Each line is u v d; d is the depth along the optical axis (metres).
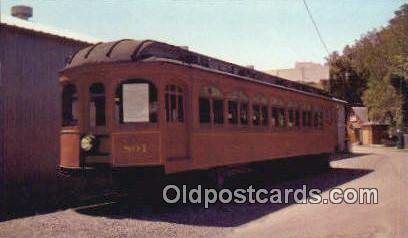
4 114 13.73
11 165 13.91
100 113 10.46
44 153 14.99
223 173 12.72
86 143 10.34
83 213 10.12
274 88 15.77
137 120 10.18
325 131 21.53
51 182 15.14
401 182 15.49
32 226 8.84
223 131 12.40
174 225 8.80
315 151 19.94
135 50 10.41
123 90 10.27
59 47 15.47
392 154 34.84
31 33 14.41
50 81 15.17
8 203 11.62
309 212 10.08
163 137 10.10
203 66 11.94
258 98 14.58
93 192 13.55
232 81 12.98
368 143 60.38
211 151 11.79
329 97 22.86
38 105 14.77
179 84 10.79
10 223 9.16
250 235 7.95
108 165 10.28
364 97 50.12
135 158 10.13
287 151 16.78
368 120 60.56
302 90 19.47
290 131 17.14
